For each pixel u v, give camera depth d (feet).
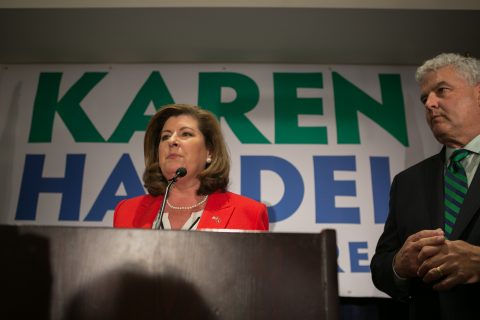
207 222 5.57
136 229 3.16
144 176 6.38
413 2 8.45
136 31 8.95
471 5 8.35
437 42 9.02
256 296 3.00
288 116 9.20
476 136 5.53
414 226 5.40
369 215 8.50
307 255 3.09
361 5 8.46
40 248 3.09
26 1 8.50
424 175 5.75
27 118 9.25
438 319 4.88
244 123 9.14
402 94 9.39
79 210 8.64
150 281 3.04
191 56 9.50
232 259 3.09
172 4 8.52
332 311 2.93
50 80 9.56
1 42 9.16
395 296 5.24
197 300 3.00
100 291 3.01
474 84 5.71
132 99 9.41
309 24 8.77
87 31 8.96
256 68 9.62
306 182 8.72
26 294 3.00
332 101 9.32
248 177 8.76
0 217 8.59
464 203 4.99
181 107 6.48
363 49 9.25
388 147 8.97
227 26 8.83
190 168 6.02
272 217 8.52
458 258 4.34
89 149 9.04
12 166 8.92
